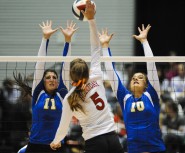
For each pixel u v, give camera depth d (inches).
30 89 593.9
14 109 829.8
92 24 491.8
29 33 1158.3
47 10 1164.5
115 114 815.1
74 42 1136.8
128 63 983.0
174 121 816.3
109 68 558.3
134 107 544.4
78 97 463.8
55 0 1165.1
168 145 766.5
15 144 815.7
